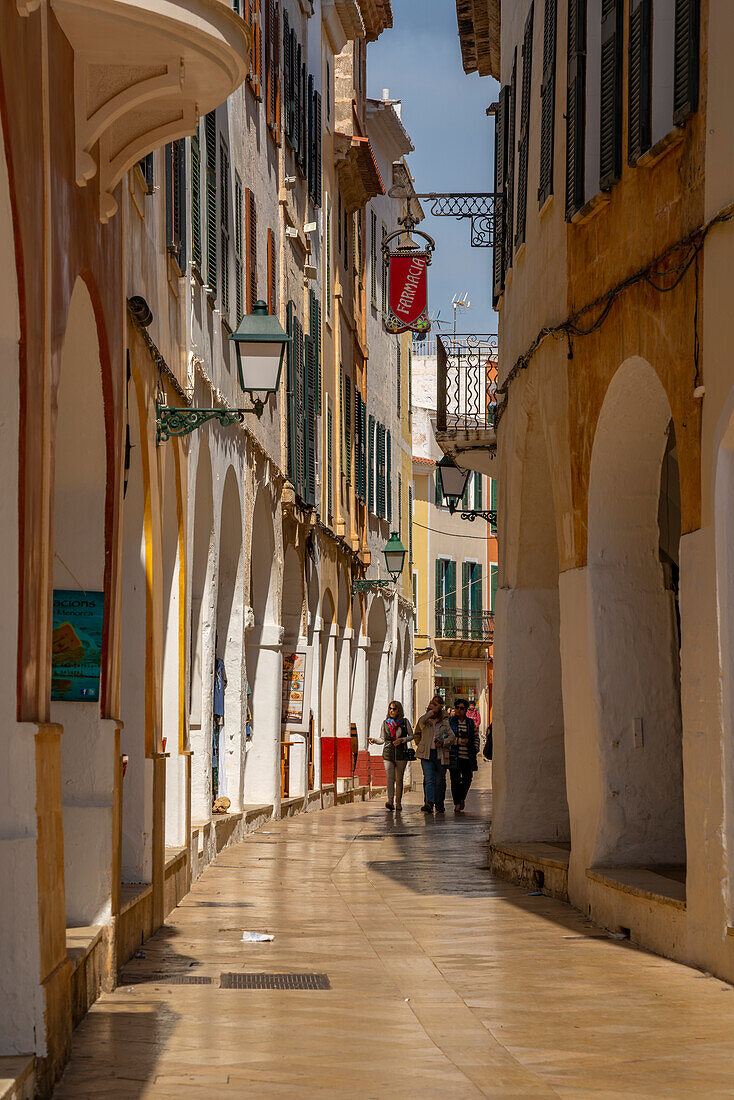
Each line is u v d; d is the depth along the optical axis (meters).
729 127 9.76
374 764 41.84
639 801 12.91
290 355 26.38
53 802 7.07
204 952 11.36
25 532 6.75
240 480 21.27
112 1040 7.98
